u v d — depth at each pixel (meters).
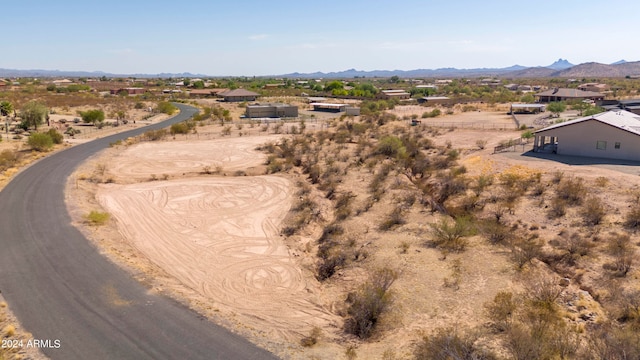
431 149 53.06
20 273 21.61
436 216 30.17
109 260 23.38
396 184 37.88
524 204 31.53
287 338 17.05
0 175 41.00
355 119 82.69
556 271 22.56
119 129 73.19
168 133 67.44
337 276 23.22
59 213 30.81
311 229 30.33
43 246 25.02
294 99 136.38
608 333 15.95
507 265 22.55
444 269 22.34
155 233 29.27
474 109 101.38
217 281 22.84
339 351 16.00
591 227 26.61
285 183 41.34
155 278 21.75
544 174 37.69
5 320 17.36
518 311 17.84
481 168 42.00
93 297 19.34
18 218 29.66
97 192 37.72
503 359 14.39
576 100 105.38
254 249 27.14
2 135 61.75
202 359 15.11
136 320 17.56
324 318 19.12
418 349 15.72
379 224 29.25
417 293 20.09
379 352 15.92
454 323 17.53
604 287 20.31
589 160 42.69
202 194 38.03
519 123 73.81
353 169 43.75
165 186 40.25
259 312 19.58
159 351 15.52
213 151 55.09
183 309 18.59
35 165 45.75
